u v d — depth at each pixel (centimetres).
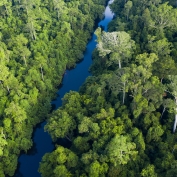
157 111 7994
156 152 7194
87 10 14025
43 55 10800
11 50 10931
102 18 14750
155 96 7338
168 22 10531
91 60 12175
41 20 12688
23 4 12850
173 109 7225
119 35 9169
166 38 9888
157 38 10100
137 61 8644
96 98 8412
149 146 7225
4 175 7725
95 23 14550
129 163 6781
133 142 6888
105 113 7488
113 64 10050
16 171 8238
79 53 12106
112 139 6638
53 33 12106
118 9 13725
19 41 10619
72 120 7975
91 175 6391
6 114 8288
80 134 8025
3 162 7881
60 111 8056
